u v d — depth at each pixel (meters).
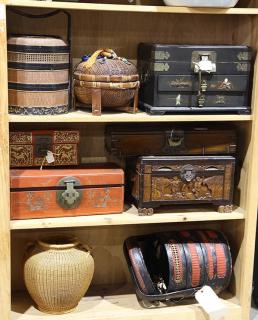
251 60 2.19
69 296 2.11
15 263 2.37
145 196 2.16
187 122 2.36
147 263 2.37
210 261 2.22
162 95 2.11
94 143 2.37
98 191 2.13
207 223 2.54
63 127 2.32
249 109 2.19
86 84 2.04
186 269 2.19
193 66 2.11
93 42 2.29
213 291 2.22
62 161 2.18
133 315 2.17
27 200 2.06
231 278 2.39
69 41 2.14
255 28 2.17
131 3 2.28
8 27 2.20
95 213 2.14
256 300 2.47
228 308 2.26
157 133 2.18
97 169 2.17
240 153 2.32
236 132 2.29
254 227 2.25
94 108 2.04
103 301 2.29
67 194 2.08
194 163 2.18
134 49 2.33
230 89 2.16
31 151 2.14
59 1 2.05
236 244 2.35
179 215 2.20
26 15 2.12
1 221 2.00
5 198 1.99
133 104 2.14
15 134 2.11
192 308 2.23
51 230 2.38
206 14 2.37
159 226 2.49
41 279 2.06
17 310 2.18
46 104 2.01
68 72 2.08
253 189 2.22
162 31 2.35
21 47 1.96
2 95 1.92
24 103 1.99
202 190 2.21
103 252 2.45
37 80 1.98
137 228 2.46
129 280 2.49
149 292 2.17
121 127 2.20
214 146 2.24
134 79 2.08
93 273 2.30
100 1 2.25
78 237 2.42
